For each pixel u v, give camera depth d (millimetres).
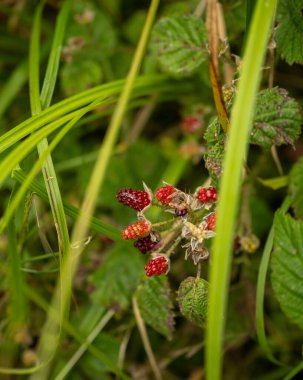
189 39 483
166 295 457
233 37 498
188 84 554
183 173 587
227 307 500
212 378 332
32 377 494
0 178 372
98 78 572
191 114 562
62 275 401
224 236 328
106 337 525
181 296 397
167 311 458
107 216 563
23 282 469
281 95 419
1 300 536
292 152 582
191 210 386
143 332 485
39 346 506
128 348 552
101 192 556
